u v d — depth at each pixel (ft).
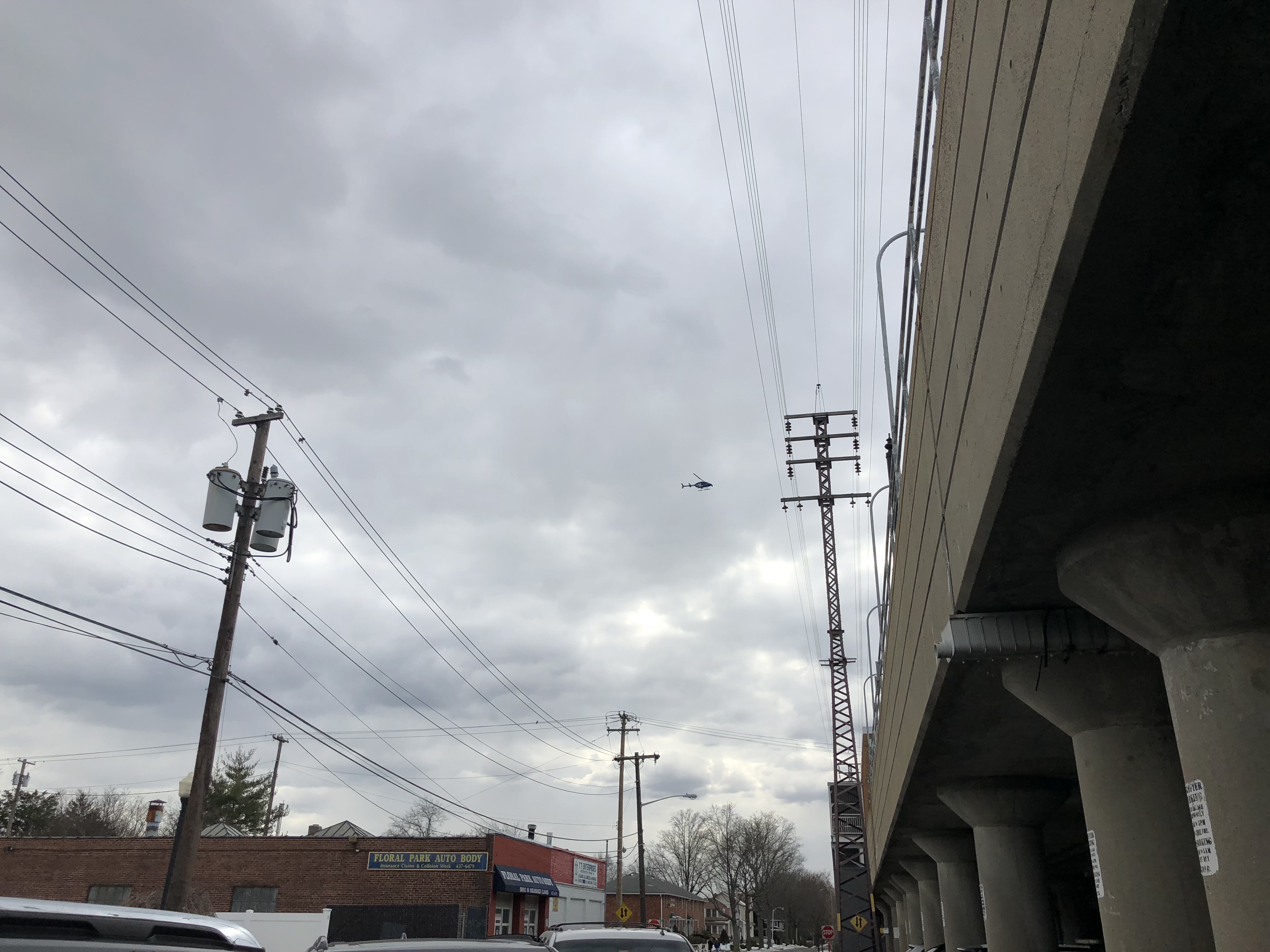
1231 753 19.06
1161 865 28.07
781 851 380.99
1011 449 18.63
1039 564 24.22
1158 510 20.38
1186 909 27.53
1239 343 15.38
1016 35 15.30
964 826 79.15
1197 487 19.81
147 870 120.26
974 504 22.39
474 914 116.47
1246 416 17.40
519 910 132.05
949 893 80.59
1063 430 17.87
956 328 22.41
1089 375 16.24
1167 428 17.87
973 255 19.71
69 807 263.08
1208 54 10.51
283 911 117.70
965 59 19.06
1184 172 12.08
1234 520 19.63
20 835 233.55
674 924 208.95
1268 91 10.87
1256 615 19.42
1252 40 10.27
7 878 121.49
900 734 55.21
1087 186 12.51
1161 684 28.91
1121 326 14.99
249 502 62.59
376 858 119.65
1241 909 18.15
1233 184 12.23
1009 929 53.52
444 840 120.37
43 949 10.19
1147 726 29.32
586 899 173.58
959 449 23.71
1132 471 19.33
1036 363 16.01
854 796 142.20
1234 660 19.54
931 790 60.49
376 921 115.55
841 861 140.05
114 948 10.57
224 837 127.65
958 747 47.88
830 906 501.97
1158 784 28.81
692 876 383.45
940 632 31.30
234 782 254.88
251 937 12.17
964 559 24.84
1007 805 55.06
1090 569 22.02
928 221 25.16
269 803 229.86
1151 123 11.41
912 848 97.19
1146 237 13.14
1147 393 16.81
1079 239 13.26
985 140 17.89
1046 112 13.93
